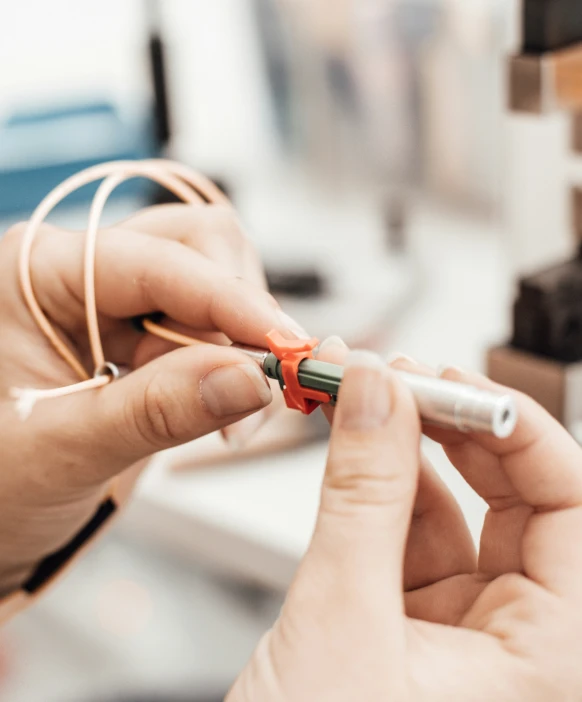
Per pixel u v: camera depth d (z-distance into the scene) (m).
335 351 0.31
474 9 0.68
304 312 0.64
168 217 0.39
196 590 0.63
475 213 0.76
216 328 0.36
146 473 0.51
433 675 0.28
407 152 0.78
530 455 0.30
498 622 0.29
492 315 0.64
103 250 0.37
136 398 0.33
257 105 0.87
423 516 0.33
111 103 0.85
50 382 0.37
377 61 0.76
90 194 0.78
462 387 0.28
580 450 0.30
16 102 0.93
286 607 0.29
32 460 0.35
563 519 0.30
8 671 0.56
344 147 0.81
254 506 0.47
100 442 0.34
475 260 0.72
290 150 0.87
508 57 0.45
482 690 0.28
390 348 0.61
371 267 0.70
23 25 0.94
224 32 0.86
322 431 0.52
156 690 0.53
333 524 0.28
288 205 0.83
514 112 0.45
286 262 0.69
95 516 0.40
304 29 0.79
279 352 0.31
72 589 0.63
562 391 0.45
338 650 0.28
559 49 0.44
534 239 0.58
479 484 0.32
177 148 0.80
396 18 0.73
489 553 0.32
